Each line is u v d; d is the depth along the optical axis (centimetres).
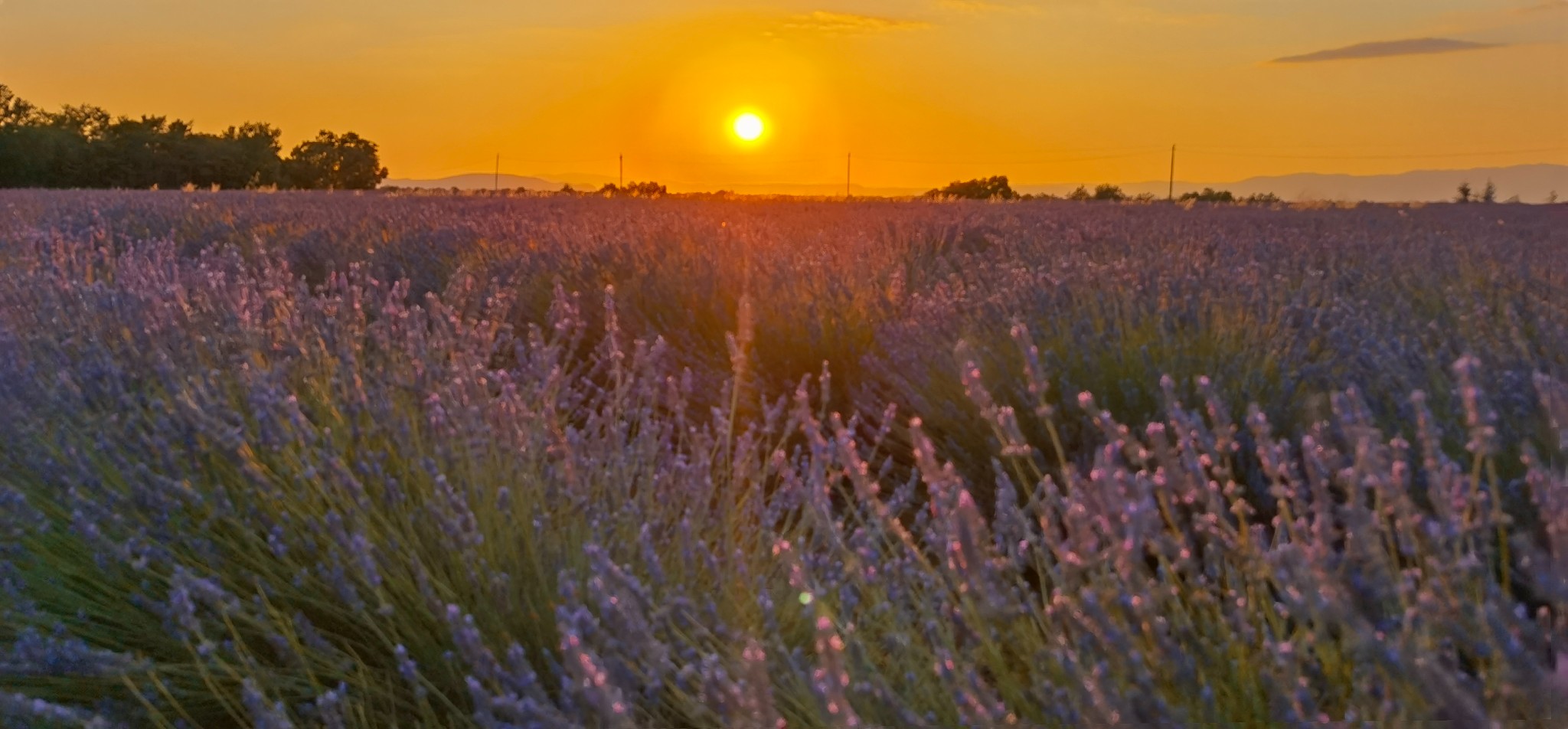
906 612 187
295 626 206
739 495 262
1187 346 357
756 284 525
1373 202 2242
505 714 171
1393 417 276
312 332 323
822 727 160
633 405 336
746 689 156
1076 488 182
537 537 218
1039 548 187
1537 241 865
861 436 364
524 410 261
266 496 225
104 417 263
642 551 205
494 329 376
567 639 140
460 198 1888
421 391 272
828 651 140
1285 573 160
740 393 391
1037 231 926
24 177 4688
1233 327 371
